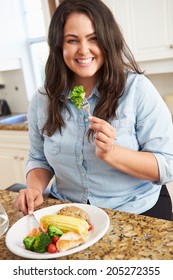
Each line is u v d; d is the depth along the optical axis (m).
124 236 0.77
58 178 1.24
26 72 3.00
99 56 1.07
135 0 1.97
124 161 1.01
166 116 1.10
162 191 1.28
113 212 0.90
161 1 1.90
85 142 1.11
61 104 1.17
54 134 1.18
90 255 0.71
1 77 3.15
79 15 1.02
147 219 0.84
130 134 1.12
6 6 2.74
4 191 1.18
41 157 1.36
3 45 2.73
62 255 0.70
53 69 1.18
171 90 2.45
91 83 1.17
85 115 1.12
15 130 2.48
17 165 2.63
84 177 1.15
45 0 2.29
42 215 0.91
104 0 2.07
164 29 1.95
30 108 1.32
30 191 1.05
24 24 2.93
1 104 3.15
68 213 0.85
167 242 0.72
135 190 1.15
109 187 1.14
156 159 1.04
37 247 0.72
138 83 1.12
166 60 2.07
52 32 1.11
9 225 0.92
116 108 1.11
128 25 2.05
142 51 2.07
